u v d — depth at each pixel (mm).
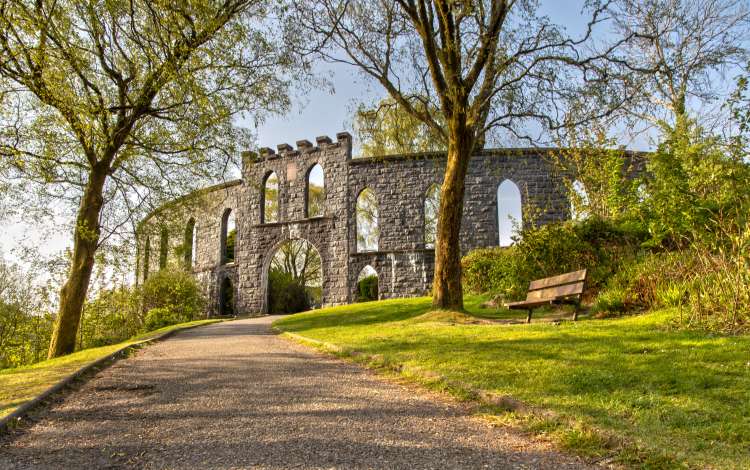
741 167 8438
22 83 11617
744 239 7160
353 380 6055
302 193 28641
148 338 12523
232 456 3459
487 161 23203
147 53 12453
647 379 4695
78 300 13422
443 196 13016
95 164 13477
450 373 5688
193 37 12430
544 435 3721
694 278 8406
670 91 17188
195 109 13094
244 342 11070
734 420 3561
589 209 15852
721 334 6543
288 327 14992
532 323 9594
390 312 15602
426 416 4367
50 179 12438
